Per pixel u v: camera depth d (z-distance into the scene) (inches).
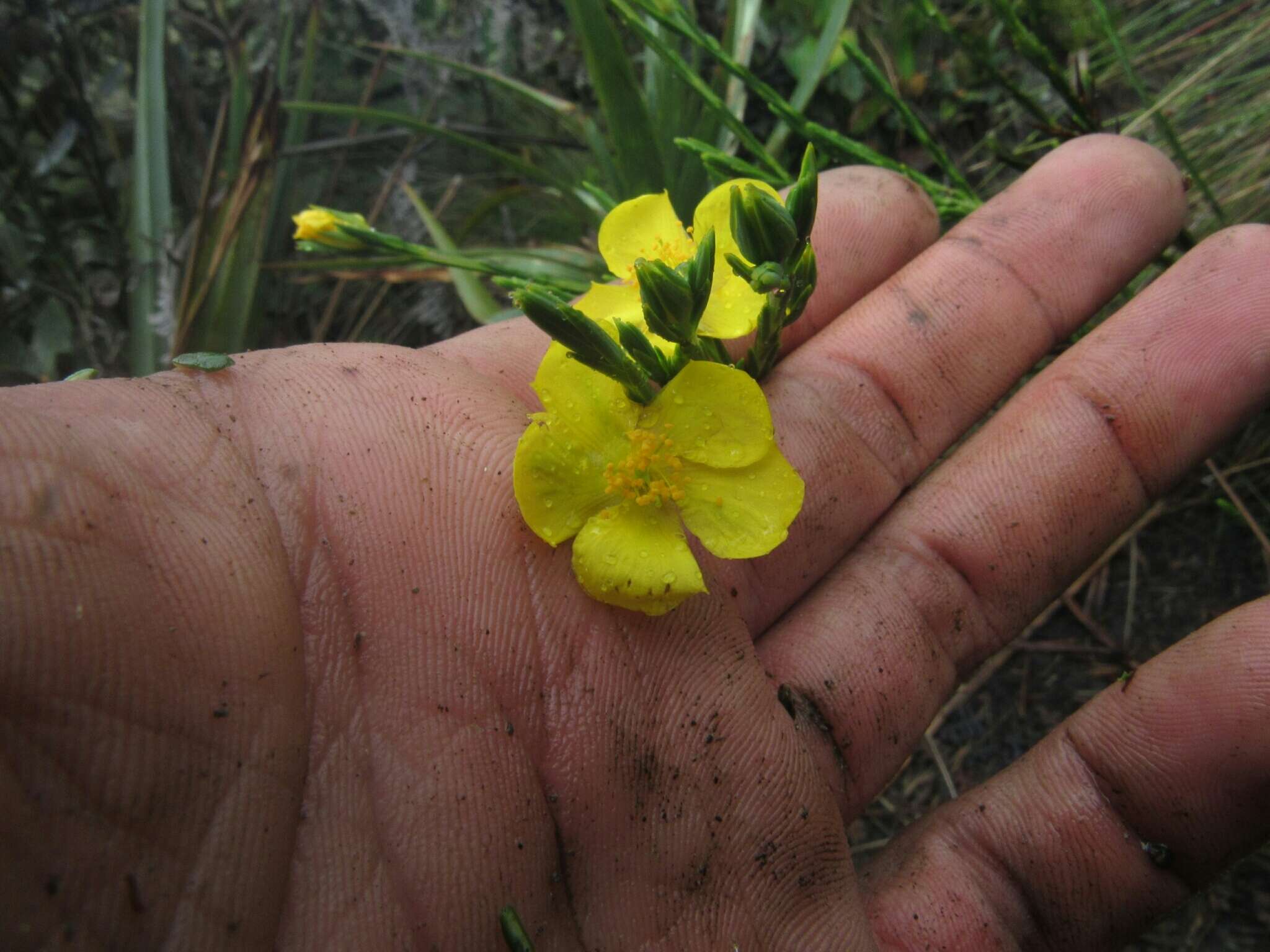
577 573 2.8
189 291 5.7
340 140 6.5
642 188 5.3
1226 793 3.1
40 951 1.8
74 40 6.4
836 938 2.9
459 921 2.5
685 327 2.8
